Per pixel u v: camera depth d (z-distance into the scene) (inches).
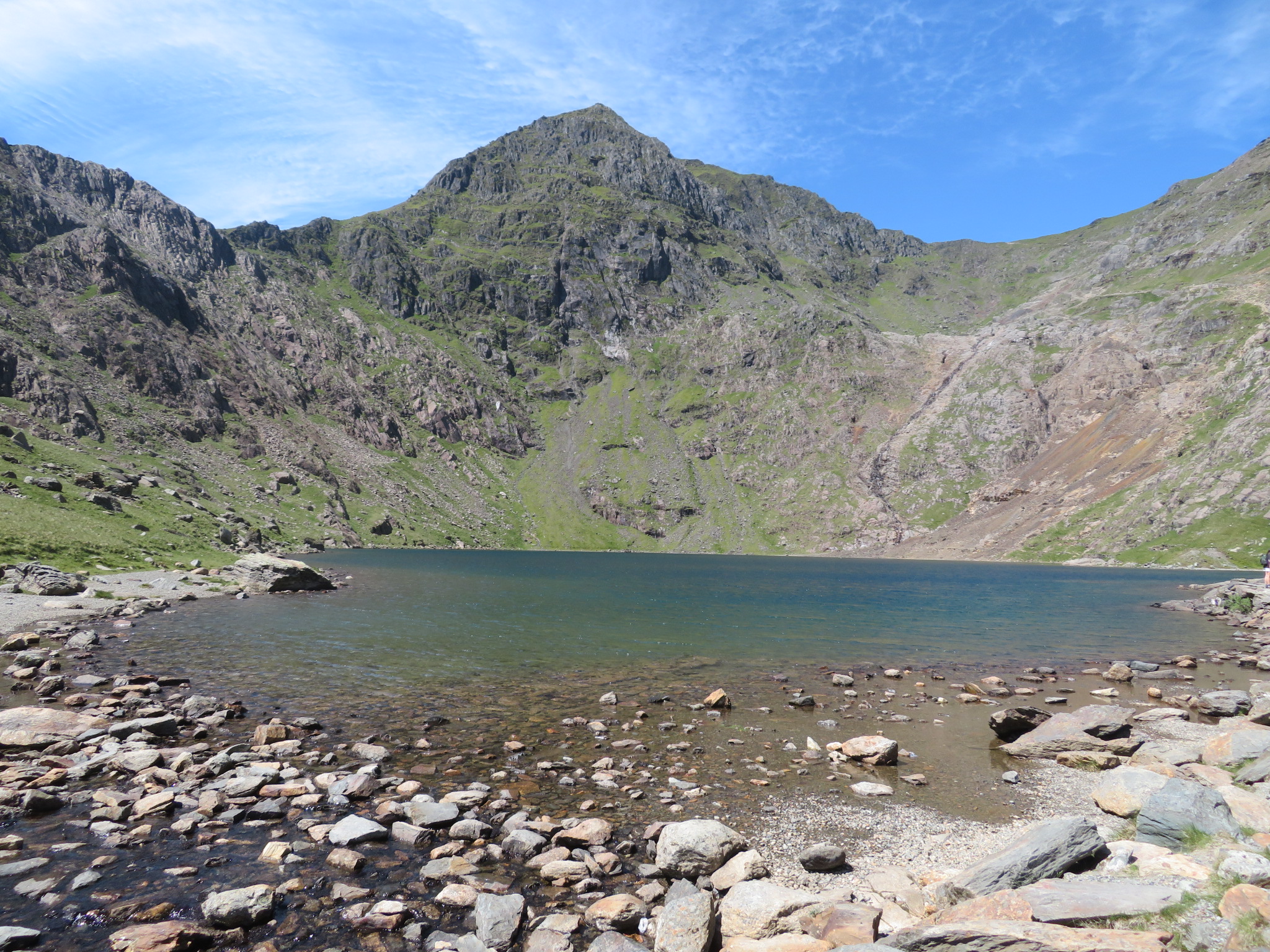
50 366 6766.7
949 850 661.3
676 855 587.5
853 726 1133.1
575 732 1043.3
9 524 2652.6
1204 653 1931.6
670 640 2064.5
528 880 561.0
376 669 1450.5
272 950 441.1
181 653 1504.7
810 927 467.5
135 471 5664.4
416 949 449.4
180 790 704.4
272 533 6599.4
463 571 5137.8
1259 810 545.6
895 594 3946.9
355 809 692.7
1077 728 1002.7
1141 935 377.4
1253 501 7805.1
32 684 1139.9
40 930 440.1
